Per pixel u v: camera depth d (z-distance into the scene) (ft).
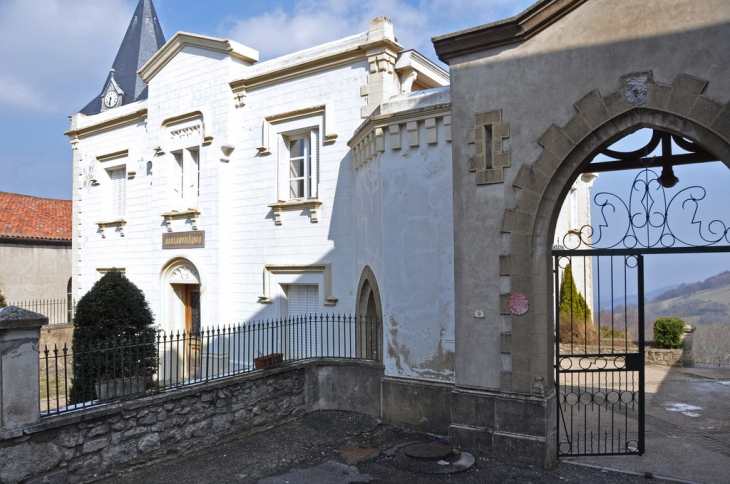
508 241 26.14
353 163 39.75
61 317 80.23
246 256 47.24
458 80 27.68
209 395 28.35
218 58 48.57
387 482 23.72
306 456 26.89
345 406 34.01
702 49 21.89
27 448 21.58
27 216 85.76
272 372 31.65
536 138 25.44
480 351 26.89
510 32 25.73
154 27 74.59
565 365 51.49
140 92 69.05
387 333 31.65
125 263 59.98
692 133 22.25
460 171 27.58
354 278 40.40
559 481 23.58
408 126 30.66
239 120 47.85
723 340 56.44
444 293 29.35
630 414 34.47
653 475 24.16
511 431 25.80
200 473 24.79
